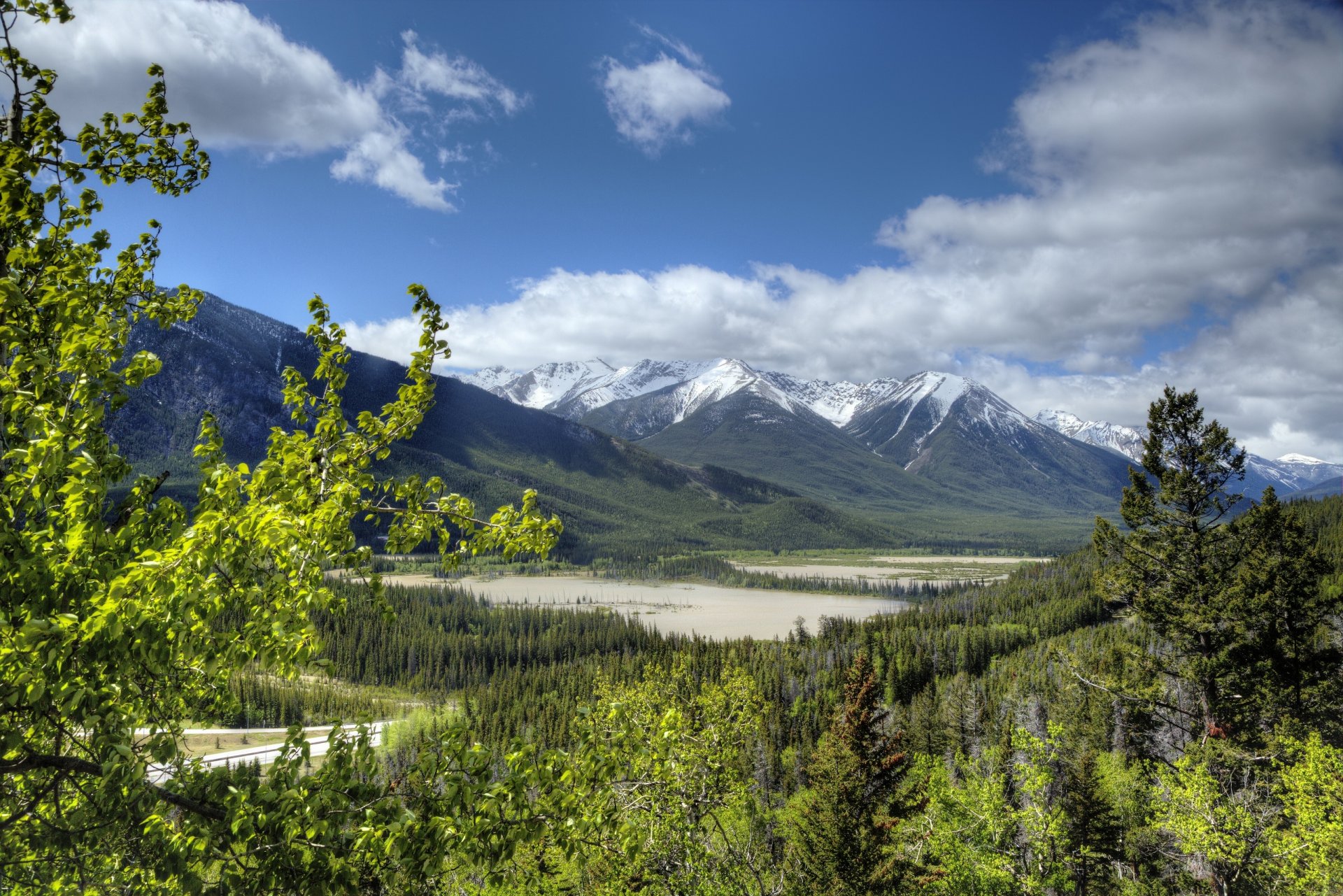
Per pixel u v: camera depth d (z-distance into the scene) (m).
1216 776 33.50
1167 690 38.16
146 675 7.76
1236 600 33.53
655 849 16.34
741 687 23.73
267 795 6.55
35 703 6.18
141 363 7.38
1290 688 34.03
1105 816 38.59
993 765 44.59
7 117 7.83
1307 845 28.09
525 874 8.89
